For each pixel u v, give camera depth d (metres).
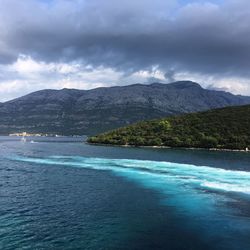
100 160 90.06
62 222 31.92
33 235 28.30
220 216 34.38
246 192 45.66
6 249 25.31
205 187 49.22
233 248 26.33
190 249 26.03
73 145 174.62
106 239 27.73
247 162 90.81
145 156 104.50
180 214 35.00
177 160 92.88
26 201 40.31
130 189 48.16
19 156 103.19
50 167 74.00
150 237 28.36
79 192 46.12
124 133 177.12
